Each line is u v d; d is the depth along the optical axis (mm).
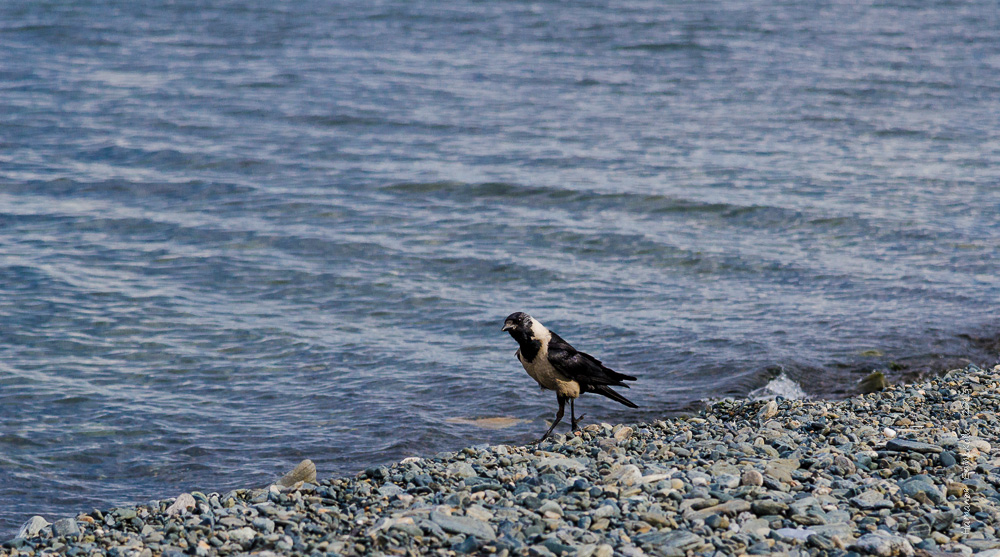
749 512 7691
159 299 18422
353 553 7113
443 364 15359
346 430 12797
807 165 29797
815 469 8812
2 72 40750
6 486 11188
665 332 16797
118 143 30984
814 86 42531
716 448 9758
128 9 57281
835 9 66625
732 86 42219
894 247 22094
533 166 29156
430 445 12281
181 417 13289
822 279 19906
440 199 26062
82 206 24734
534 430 12820
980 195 26562
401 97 38469
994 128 35500
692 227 23828
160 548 7617
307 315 17797
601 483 8633
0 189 25953
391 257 21250
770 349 15719
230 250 21578
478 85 41094
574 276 20203
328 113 35500
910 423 11047
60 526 8273
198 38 50000
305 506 8555
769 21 60281
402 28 54344
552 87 41125
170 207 24875
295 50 47625
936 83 43625
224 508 8648
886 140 33469
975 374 14086
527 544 7176
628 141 32562
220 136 32219
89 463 11898
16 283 19000
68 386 14352
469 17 58281
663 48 50750
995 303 18188
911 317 17438
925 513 7641
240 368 15227
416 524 7492
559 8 62750
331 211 24703
